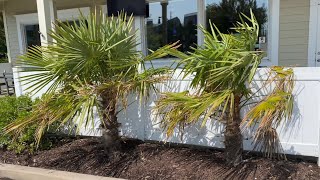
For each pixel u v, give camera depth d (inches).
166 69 137.7
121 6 277.4
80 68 131.9
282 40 256.5
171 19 295.1
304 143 124.8
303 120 123.8
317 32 247.6
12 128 136.1
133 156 140.3
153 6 298.4
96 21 139.9
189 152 140.4
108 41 133.1
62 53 127.7
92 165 137.4
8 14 414.0
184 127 132.6
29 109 165.5
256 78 125.0
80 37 125.3
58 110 128.9
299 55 254.4
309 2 246.1
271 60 258.5
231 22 272.5
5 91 378.9
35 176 132.6
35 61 139.1
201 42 281.9
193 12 286.5
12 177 137.5
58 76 137.8
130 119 154.8
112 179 122.7
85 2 342.0
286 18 253.3
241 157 122.9
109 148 140.7
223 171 119.4
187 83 136.6
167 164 130.6
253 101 125.9
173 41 296.2
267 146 121.9
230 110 108.9
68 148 157.2
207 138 140.6
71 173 130.7
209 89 116.6
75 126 166.1
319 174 114.6
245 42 112.7
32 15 391.5
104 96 135.3
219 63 110.8
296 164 123.5
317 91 121.0
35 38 400.5
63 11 361.1
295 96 123.5
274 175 114.0
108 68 137.4
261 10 260.7
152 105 148.0
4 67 422.9
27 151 154.5
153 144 151.7
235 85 111.8
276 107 98.0
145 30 300.0
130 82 128.8
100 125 146.9
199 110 105.1
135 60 138.0
